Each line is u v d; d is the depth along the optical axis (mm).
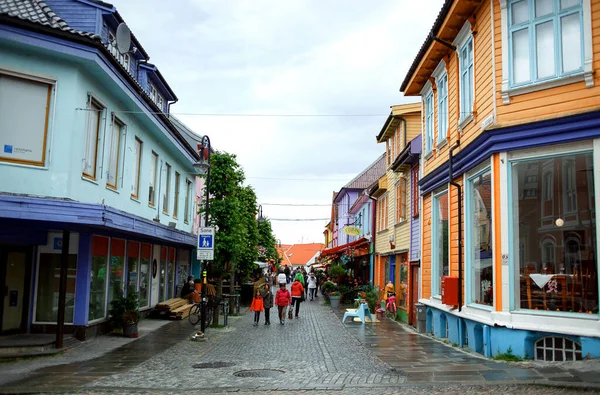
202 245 15695
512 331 10125
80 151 12305
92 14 14883
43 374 9938
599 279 9258
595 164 9406
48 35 11570
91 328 14211
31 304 13664
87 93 12789
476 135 11992
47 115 11883
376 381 8930
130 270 17656
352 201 46281
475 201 12391
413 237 19500
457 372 9297
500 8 10812
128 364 11055
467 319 12164
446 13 12758
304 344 14188
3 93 11539
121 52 15945
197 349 13289
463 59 13273
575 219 9750
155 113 16891
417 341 14289
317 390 8430
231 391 8492
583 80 9641
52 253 13867
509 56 10602
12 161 11445
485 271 11484
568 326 9508
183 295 23844
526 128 10188
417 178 19266
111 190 14555
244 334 16609
